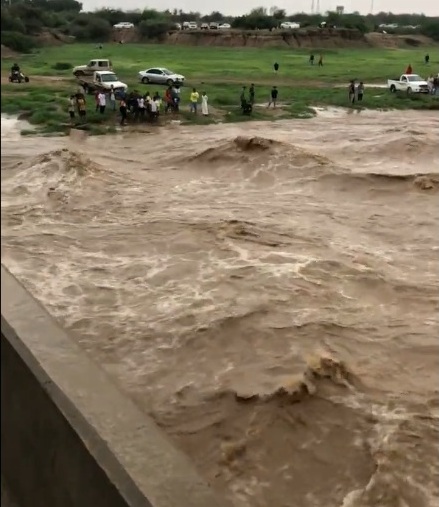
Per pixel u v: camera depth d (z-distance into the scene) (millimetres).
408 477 6402
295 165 19453
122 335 9297
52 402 3025
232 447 6910
